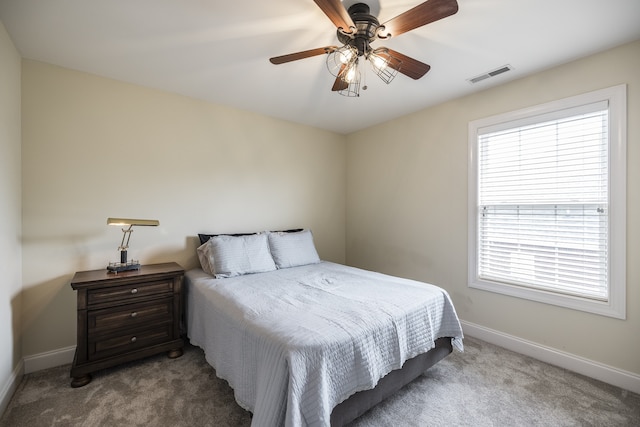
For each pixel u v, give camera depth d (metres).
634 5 1.55
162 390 1.86
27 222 2.09
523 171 2.42
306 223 3.75
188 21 1.71
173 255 2.75
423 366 1.93
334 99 2.89
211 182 2.98
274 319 1.57
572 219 2.18
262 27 1.77
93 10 1.60
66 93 2.24
